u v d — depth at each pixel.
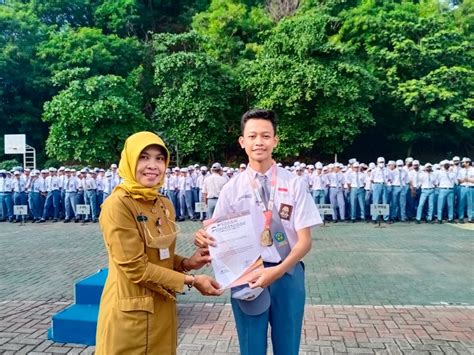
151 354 2.23
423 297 5.87
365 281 6.69
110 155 21.11
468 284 6.51
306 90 19.75
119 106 20.92
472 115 23.73
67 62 23.97
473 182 13.57
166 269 2.25
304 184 2.54
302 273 2.59
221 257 2.33
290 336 2.46
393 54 22.58
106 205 2.26
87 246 10.12
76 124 20.73
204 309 5.45
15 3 28.73
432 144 26.73
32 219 15.70
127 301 2.21
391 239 10.54
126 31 29.16
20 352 4.16
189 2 32.66
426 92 21.69
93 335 4.30
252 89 21.70
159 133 22.33
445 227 12.60
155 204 2.43
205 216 15.27
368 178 14.20
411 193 14.08
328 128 20.45
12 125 26.39
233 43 25.44
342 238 10.74
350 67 19.98
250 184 2.55
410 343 4.33
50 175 15.50
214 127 21.44
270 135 2.53
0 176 15.73
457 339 4.43
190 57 21.23
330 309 5.38
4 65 24.41
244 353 2.45
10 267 7.94
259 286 2.22
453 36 23.12
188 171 15.43
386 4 25.80
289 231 2.48
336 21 23.31
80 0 29.55
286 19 22.25
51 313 5.33
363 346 4.26
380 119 25.16
